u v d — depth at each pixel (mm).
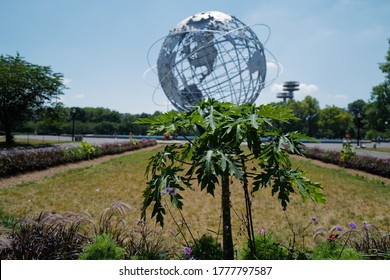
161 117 3133
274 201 7574
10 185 8867
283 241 4859
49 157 12445
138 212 6359
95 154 17047
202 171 2873
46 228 3564
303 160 18062
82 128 62875
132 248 3406
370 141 52875
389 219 6484
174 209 6555
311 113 64688
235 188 8867
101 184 9555
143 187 9289
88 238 3504
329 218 6348
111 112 76938
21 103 29703
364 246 3660
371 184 10734
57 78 30984
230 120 2941
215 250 3410
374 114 40438
